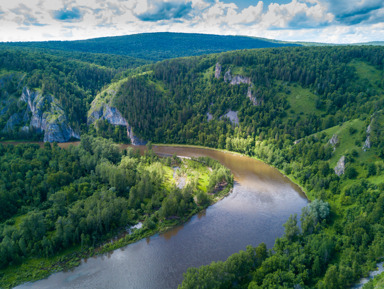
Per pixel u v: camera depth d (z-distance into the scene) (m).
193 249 105.81
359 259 87.69
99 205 115.25
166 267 96.00
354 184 126.75
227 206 140.25
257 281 80.19
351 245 95.19
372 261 86.88
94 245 106.38
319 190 144.12
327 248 91.31
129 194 136.12
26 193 128.75
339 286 76.06
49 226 109.75
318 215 117.56
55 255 99.94
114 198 127.56
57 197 119.75
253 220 126.69
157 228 118.81
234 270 81.62
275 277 77.06
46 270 93.56
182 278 90.88
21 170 138.62
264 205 140.88
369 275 82.12
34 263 95.88
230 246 107.50
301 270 83.62
